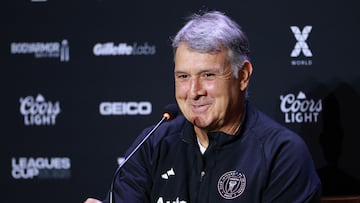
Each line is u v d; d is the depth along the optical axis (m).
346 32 4.79
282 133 3.41
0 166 5.21
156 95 5.01
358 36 4.78
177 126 3.67
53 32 5.08
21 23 5.10
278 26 4.83
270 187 3.30
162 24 4.96
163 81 4.99
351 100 4.82
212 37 3.08
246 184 3.31
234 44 3.15
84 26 5.05
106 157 5.11
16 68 5.14
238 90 3.27
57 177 5.17
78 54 5.07
